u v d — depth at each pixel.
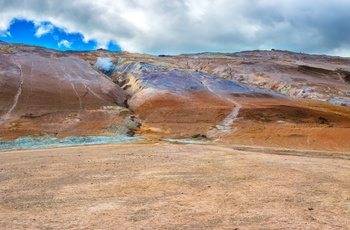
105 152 34.44
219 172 21.95
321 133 53.50
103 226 12.05
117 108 77.94
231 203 14.66
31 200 16.09
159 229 11.57
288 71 141.62
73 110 73.31
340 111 82.88
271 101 89.38
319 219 12.23
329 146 48.31
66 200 15.96
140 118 72.69
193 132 62.31
